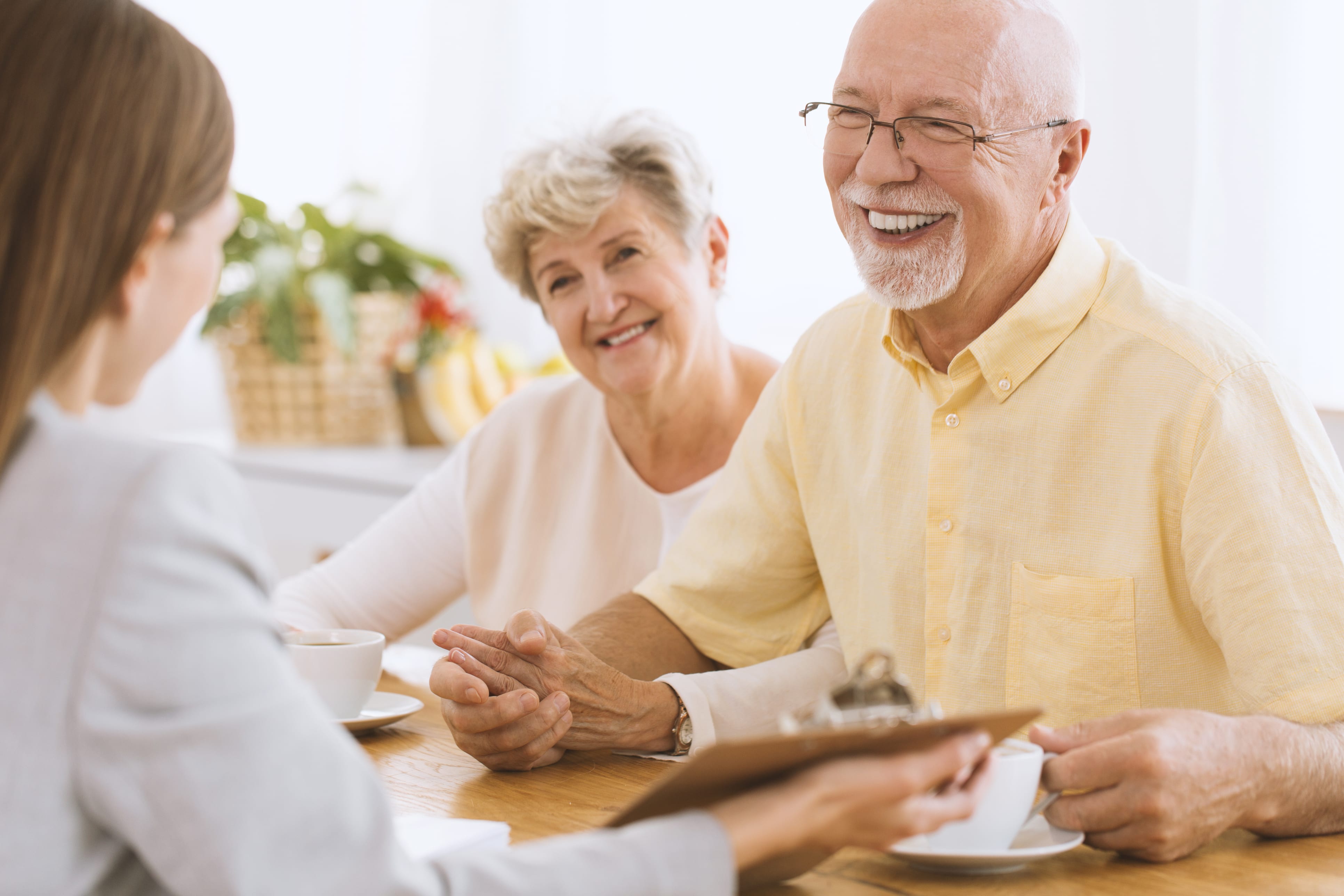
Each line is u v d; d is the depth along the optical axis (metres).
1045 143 1.17
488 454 1.76
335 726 0.65
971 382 1.22
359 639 1.25
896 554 1.30
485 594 1.76
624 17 2.66
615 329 1.62
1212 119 1.84
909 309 1.21
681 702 1.22
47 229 0.65
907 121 1.16
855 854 0.90
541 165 1.60
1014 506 1.20
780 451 1.41
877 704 0.71
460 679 1.12
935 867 0.86
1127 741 0.87
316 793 0.61
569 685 1.15
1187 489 1.10
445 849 0.81
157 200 0.68
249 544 0.66
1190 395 1.11
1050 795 0.89
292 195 3.36
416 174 3.14
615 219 1.58
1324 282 1.79
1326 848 0.92
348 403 2.95
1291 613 1.00
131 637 0.60
